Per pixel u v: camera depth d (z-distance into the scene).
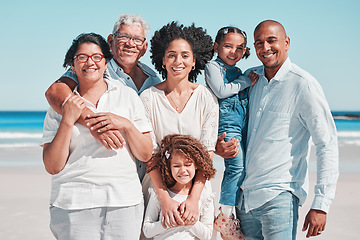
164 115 3.92
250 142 3.98
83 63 3.33
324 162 3.69
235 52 4.39
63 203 3.23
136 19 4.20
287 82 3.82
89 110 3.27
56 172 3.29
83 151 3.27
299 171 3.83
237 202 4.06
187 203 3.67
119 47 4.17
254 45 3.93
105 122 3.18
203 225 3.75
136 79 4.47
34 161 16.19
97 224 3.24
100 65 3.37
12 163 15.57
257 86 4.10
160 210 3.80
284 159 3.79
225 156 4.09
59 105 3.35
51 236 6.84
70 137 3.21
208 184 3.96
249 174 3.95
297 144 3.84
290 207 3.76
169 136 3.83
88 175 3.23
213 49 4.35
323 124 3.69
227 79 4.29
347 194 9.95
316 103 3.69
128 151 3.40
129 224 3.30
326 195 3.65
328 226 7.37
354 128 38.88
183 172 3.69
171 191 3.85
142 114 3.57
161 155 3.79
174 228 3.69
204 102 3.95
